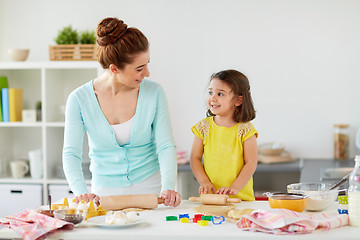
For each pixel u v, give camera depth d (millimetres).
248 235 1664
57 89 4367
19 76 4562
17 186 4137
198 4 4340
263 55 4305
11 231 1746
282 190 4352
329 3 4211
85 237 1716
